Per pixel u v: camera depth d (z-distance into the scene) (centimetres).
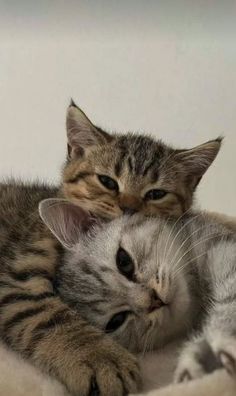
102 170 26
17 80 36
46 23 35
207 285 20
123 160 26
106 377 17
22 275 21
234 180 35
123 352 18
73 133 27
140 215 23
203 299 20
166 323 20
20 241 23
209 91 34
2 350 19
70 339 18
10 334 19
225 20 33
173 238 21
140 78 35
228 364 14
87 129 27
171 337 20
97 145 27
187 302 20
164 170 26
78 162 27
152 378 18
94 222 23
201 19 33
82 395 17
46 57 35
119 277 20
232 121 34
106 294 20
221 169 35
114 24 34
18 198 27
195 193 30
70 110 27
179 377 16
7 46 35
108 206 24
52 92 36
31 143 37
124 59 35
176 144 35
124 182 25
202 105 34
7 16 34
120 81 35
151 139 28
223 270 20
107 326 20
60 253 22
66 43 35
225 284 19
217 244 21
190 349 16
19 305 20
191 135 35
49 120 36
